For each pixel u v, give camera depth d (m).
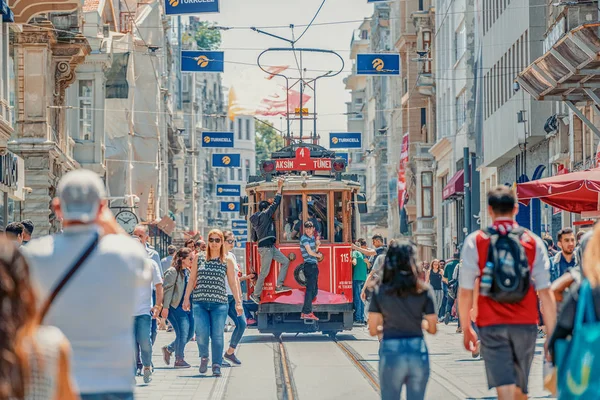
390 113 124.19
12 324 6.69
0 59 40.19
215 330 25.64
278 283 36.53
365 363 28.19
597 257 9.01
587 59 32.72
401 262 13.98
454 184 71.81
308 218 37.22
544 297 14.12
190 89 150.50
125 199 75.88
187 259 27.95
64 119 57.88
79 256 9.71
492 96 62.72
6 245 6.82
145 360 24.20
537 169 53.56
